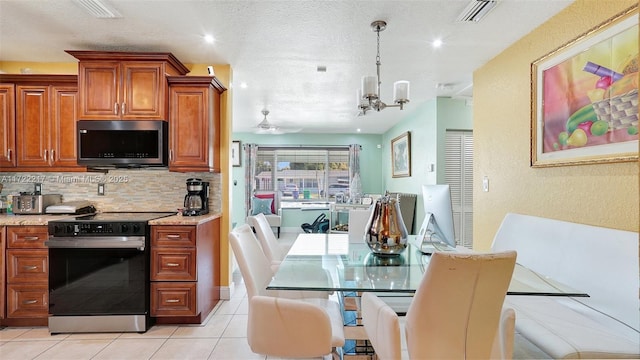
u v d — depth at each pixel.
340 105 4.76
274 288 1.56
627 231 1.73
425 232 2.36
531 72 2.48
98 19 2.29
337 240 2.83
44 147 2.83
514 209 2.74
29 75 2.78
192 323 2.63
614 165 1.86
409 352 1.27
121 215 2.88
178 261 2.55
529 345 1.69
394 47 2.76
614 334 1.56
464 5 2.11
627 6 1.77
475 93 3.33
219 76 3.18
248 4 2.10
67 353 2.18
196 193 2.98
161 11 2.18
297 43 2.68
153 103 2.74
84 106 2.72
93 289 2.46
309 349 1.43
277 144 7.45
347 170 7.62
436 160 4.35
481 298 1.20
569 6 2.14
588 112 1.99
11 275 2.49
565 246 2.02
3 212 2.99
